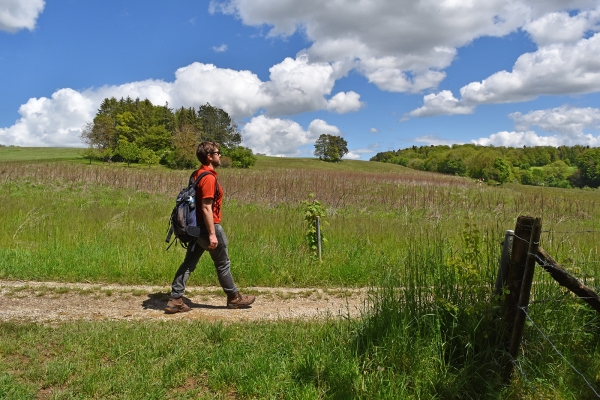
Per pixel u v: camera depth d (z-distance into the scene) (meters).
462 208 21.67
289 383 3.53
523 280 3.43
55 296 6.18
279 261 7.88
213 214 5.65
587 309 4.20
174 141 71.38
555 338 3.93
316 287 7.25
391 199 22.61
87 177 26.69
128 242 8.97
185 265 5.73
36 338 4.32
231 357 3.96
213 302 6.26
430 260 4.54
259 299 6.47
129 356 3.97
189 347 4.16
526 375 3.56
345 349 3.89
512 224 13.74
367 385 3.40
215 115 123.44
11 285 6.63
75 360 3.87
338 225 11.91
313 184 26.25
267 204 19.33
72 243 8.82
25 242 8.95
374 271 7.31
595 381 3.62
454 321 3.90
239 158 78.69
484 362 3.62
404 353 3.70
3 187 22.83
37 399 3.29
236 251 8.24
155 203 18.75
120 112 114.44
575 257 5.27
